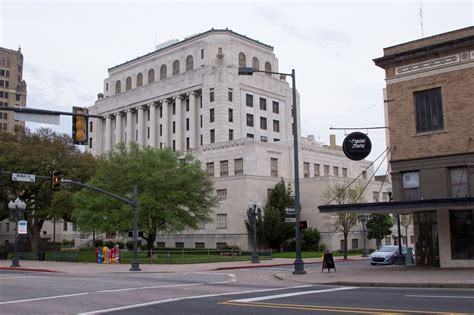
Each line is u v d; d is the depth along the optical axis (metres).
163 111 91.12
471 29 26.77
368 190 69.94
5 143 53.09
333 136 81.38
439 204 23.80
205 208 49.06
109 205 44.66
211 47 88.94
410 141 28.27
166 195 44.97
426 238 28.53
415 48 28.55
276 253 58.03
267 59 95.62
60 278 26.56
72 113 17.61
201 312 13.13
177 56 94.31
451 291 17.34
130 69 103.31
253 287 20.80
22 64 139.62
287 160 69.62
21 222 40.28
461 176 26.47
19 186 51.56
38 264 41.88
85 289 19.94
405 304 13.62
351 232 64.94
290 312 12.70
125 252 55.66
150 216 44.59
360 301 14.65
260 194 63.03
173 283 23.09
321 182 63.50
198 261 42.75
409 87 28.59
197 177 48.50
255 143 65.50
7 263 42.97
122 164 47.16
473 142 26.08
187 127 88.00
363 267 31.75
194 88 86.12
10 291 19.20
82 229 46.94
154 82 93.56
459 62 26.91
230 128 81.81
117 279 25.75
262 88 88.69
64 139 59.59
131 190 44.84
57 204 50.12
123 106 99.06
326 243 62.09
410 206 24.67
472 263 26.06
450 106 27.02
